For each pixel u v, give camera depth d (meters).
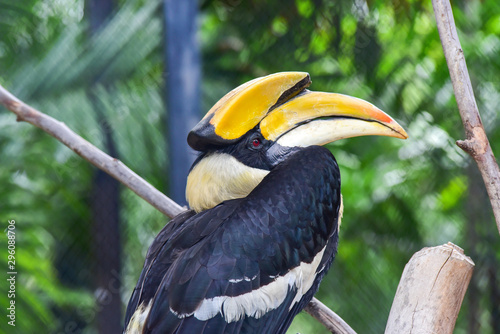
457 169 10.46
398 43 10.48
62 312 10.06
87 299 10.05
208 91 9.52
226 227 5.16
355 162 11.56
